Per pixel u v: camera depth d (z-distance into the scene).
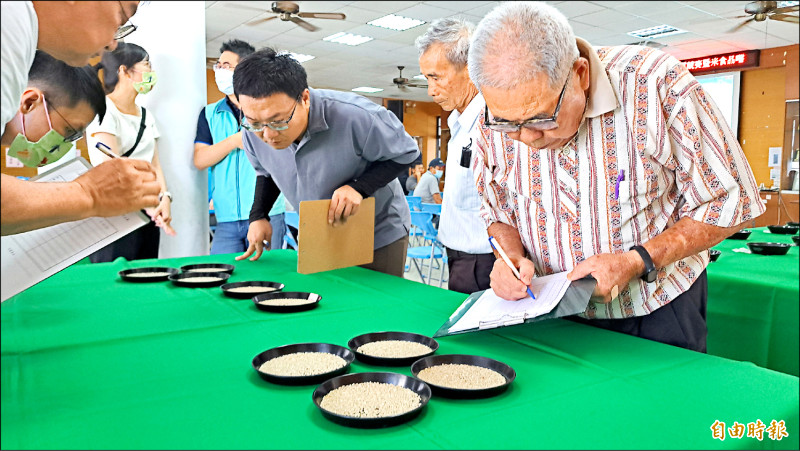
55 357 1.00
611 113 1.12
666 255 1.07
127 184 0.89
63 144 1.12
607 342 1.11
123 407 0.79
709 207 1.08
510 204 1.38
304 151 1.80
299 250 1.62
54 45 0.78
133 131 1.45
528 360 1.00
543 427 0.73
